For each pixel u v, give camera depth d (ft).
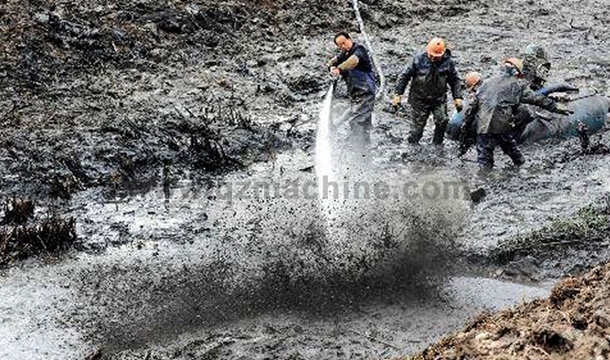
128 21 94.73
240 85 88.22
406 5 119.34
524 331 29.04
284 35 102.83
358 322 44.93
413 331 43.98
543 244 53.21
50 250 54.44
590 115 75.46
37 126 73.56
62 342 44.16
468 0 126.11
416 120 74.02
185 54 93.09
